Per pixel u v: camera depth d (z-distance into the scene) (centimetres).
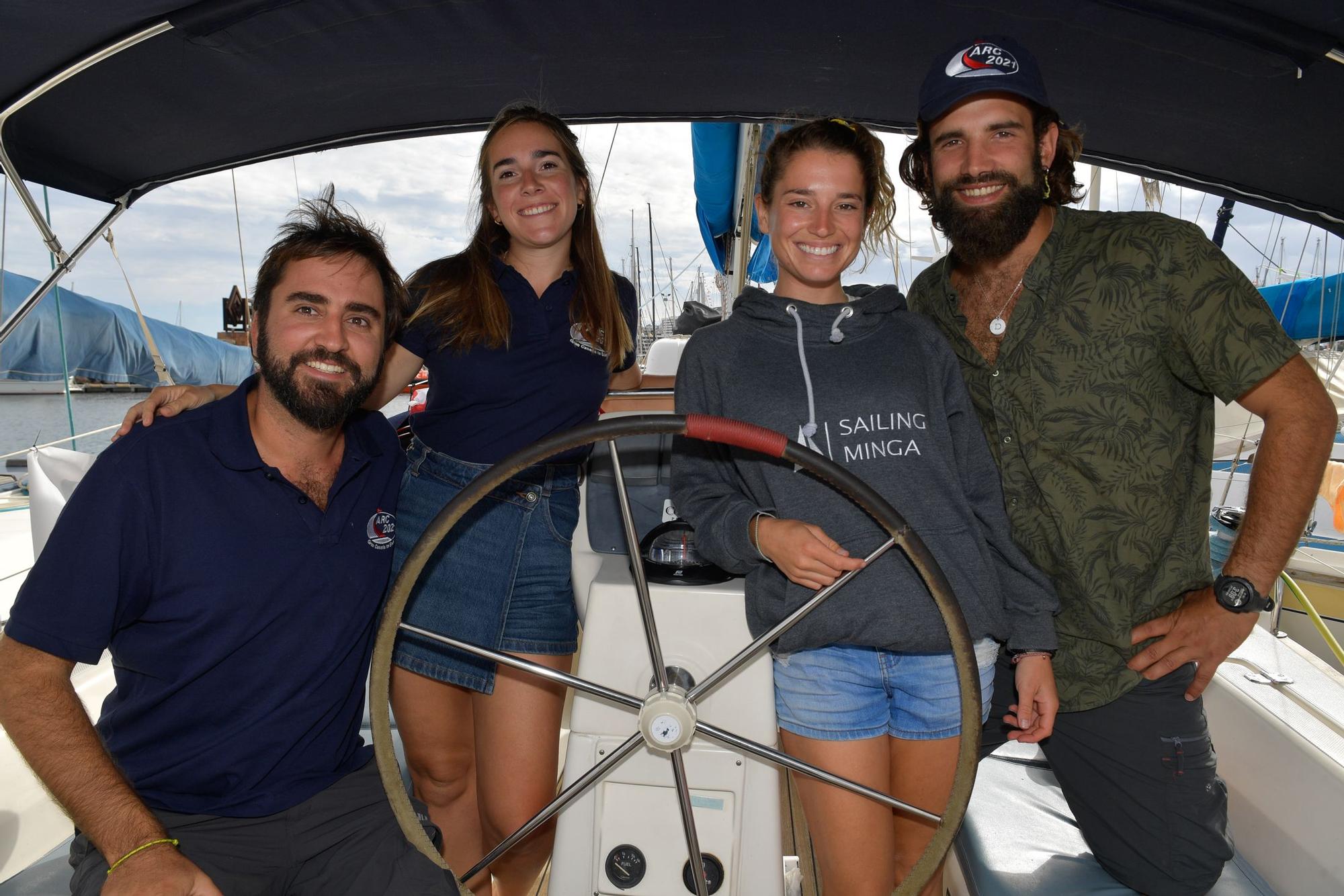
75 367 349
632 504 138
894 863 130
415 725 143
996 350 131
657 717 102
